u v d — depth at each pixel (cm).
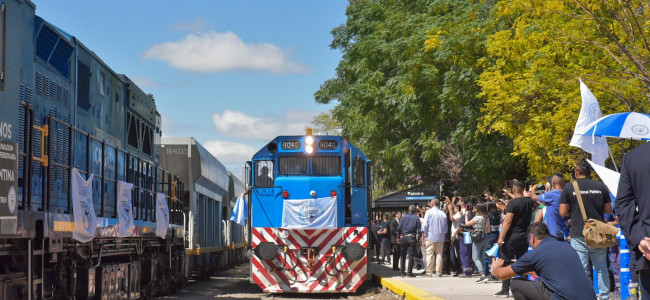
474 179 2805
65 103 1208
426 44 2514
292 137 1881
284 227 1836
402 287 1602
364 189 1912
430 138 2936
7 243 892
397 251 2392
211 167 2662
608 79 1712
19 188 938
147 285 1709
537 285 870
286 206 1842
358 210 1892
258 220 1858
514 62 2059
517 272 811
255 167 1881
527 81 1964
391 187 3497
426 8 2977
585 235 888
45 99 1105
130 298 1532
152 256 1781
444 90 2566
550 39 1800
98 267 1323
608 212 1031
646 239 489
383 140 3312
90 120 1359
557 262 788
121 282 1466
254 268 1844
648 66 1606
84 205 1192
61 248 1077
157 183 1906
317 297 1852
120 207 1443
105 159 1407
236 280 2586
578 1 1559
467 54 2477
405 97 2806
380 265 2739
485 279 1733
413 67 2714
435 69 2630
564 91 1877
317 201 1838
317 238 1836
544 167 1916
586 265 1043
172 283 1978
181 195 2200
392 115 3189
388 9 3272
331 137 1884
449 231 2100
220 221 2995
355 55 3350
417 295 1389
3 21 855
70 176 1145
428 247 2011
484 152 2548
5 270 907
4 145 820
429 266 2019
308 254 1822
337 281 1825
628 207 511
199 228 2545
